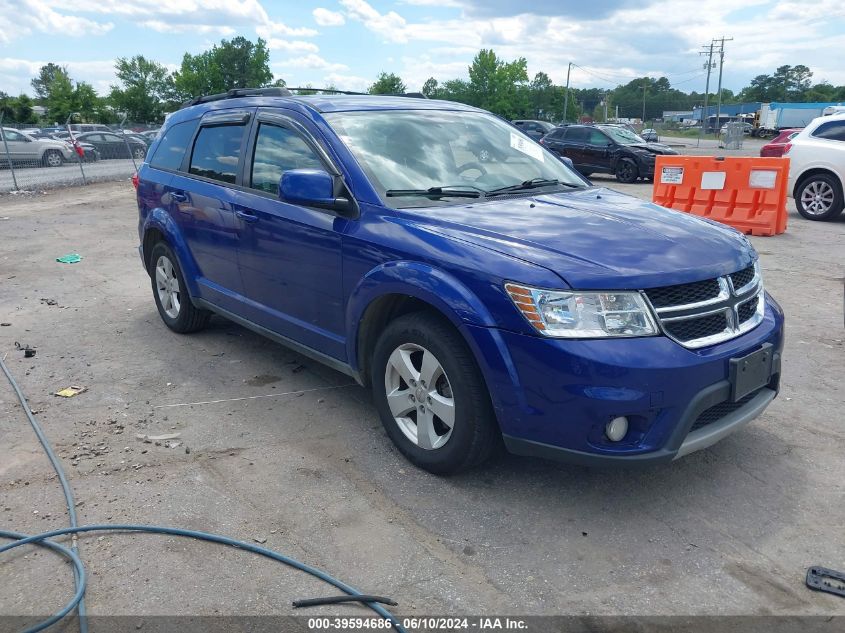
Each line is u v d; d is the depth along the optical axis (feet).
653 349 9.78
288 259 14.16
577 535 10.36
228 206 15.81
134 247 34.12
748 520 10.73
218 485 11.74
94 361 17.70
